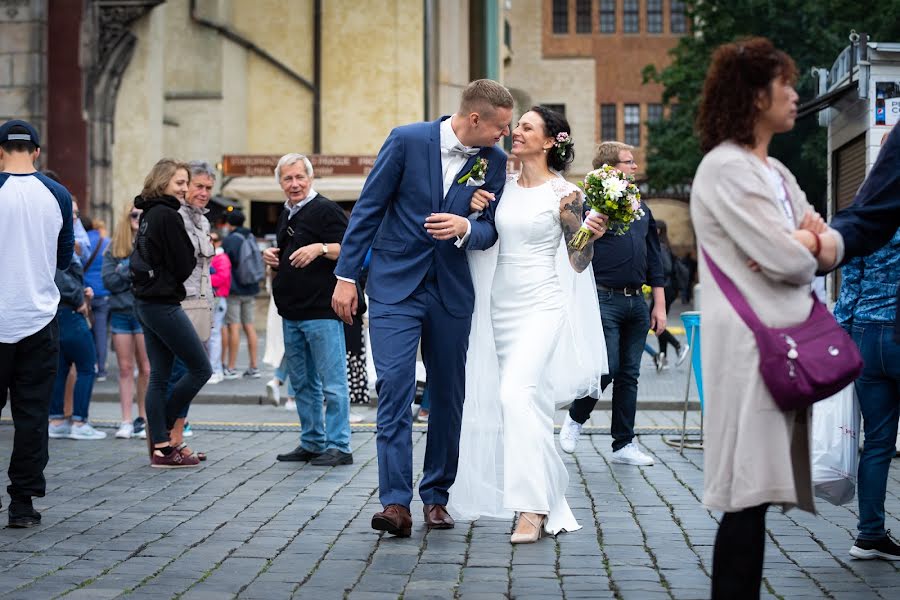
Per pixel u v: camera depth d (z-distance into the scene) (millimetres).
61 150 22719
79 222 16109
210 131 27344
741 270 4180
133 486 8156
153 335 9016
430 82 28578
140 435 10938
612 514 7113
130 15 23469
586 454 9727
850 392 6262
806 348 4082
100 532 6566
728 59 4266
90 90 22797
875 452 5867
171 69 27422
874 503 5859
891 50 9711
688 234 62781
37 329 6715
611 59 64750
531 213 6602
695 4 37031
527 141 6684
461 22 29250
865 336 5773
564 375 6871
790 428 4145
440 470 6719
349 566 5730
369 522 6867
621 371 9195
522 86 65062
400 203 6594
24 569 5664
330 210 9047
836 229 4590
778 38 34250
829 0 30172
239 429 11625
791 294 4176
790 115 4242
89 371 10812
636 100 64812
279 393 14438
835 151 11242
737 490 4094
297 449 9406
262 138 28641
